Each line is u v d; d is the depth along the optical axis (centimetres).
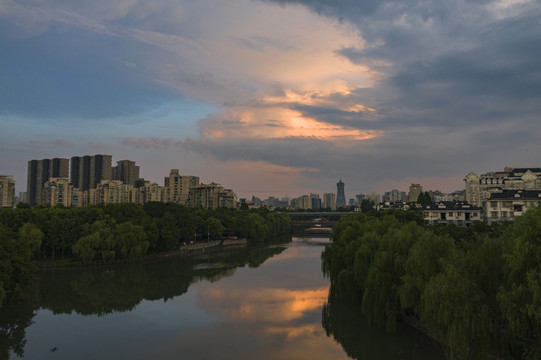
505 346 3919
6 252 7169
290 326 6556
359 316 6862
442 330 4166
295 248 18425
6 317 7175
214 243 19038
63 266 12012
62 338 6062
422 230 6750
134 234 12619
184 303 8125
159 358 5288
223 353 5456
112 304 8056
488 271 4216
